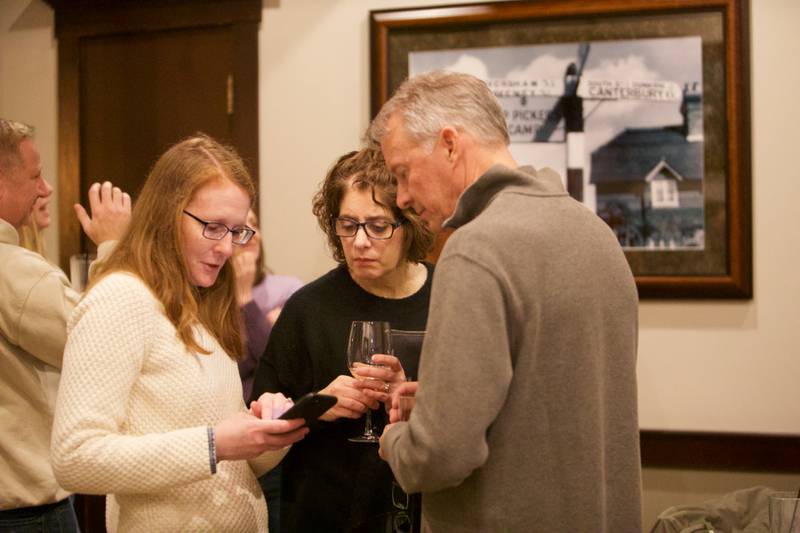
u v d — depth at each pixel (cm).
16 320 183
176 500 140
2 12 332
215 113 313
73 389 128
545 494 123
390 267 177
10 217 201
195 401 140
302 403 128
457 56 286
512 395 123
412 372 165
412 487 123
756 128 272
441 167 137
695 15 271
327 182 180
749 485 273
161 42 320
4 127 200
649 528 278
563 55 279
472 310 117
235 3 308
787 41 270
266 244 306
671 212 274
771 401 271
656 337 278
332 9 301
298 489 180
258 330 260
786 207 270
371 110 292
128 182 323
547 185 133
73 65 326
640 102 275
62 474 125
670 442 275
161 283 143
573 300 124
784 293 271
